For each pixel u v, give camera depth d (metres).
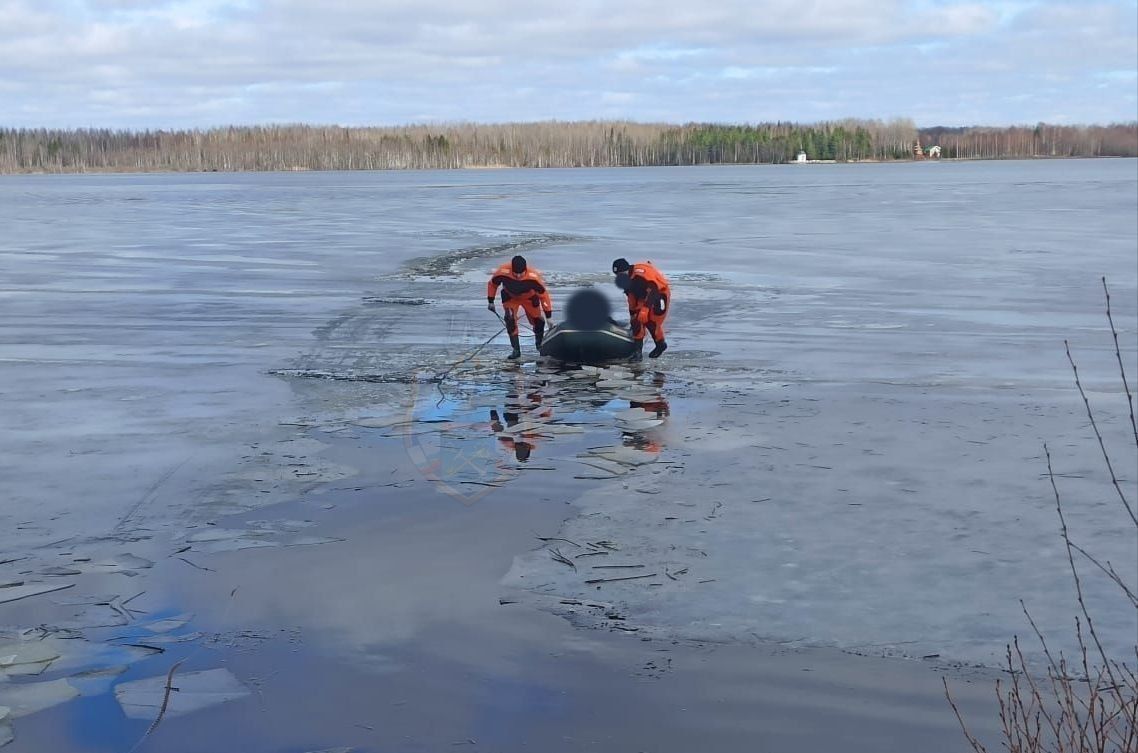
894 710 4.94
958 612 6.04
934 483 8.44
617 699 5.06
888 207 59.47
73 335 16.67
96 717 4.90
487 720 4.86
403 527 7.49
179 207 68.31
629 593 6.34
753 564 6.78
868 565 6.75
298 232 42.81
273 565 6.77
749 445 9.62
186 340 16.12
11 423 10.68
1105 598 6.20
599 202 70.12
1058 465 8.90
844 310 19.31
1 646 5.63
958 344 15.38
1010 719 4.83
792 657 5.50
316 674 5.30
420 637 5.73
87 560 6.87
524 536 7.29
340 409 11.26
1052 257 29.08
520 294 14.44
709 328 17.31
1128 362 13.67
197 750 4.62
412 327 17.56
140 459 9.27
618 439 9.90
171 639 5.71
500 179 149.62
